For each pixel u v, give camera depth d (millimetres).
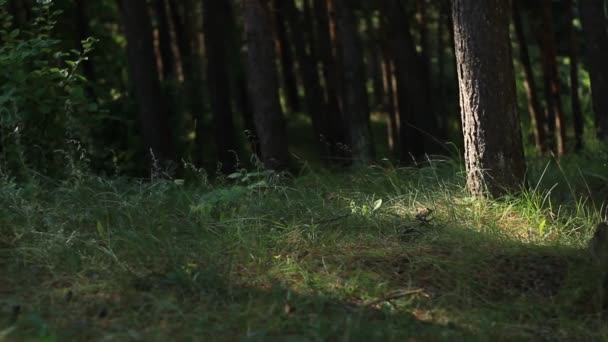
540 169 10461
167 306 5520
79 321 5375
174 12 24531
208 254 6664
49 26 9773
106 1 23203
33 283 6039
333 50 21469
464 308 6078
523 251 7117
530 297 6363
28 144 8945
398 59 17422
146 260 6484
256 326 5434
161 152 16547
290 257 6773
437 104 26703
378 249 7008
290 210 7891
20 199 7352
